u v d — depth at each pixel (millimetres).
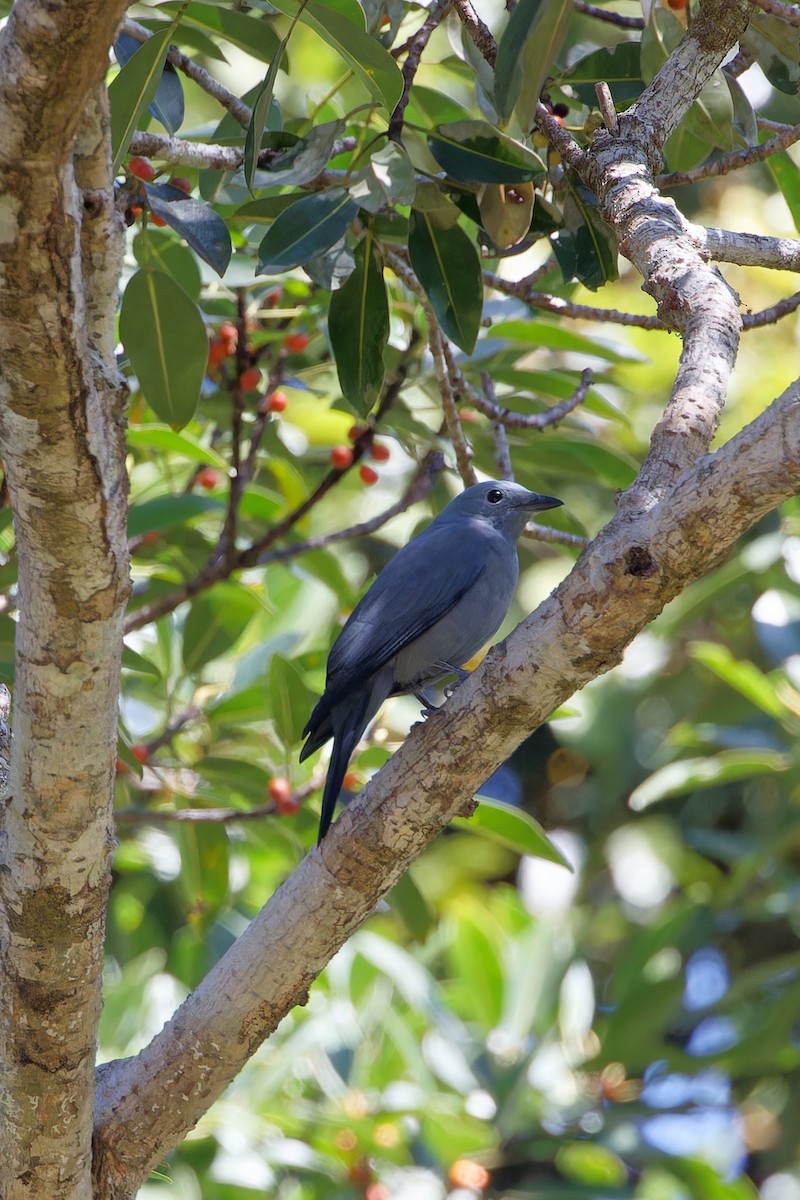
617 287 16547
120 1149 6496
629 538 5543
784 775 13555
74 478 4828
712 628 16391
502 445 10398
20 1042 5883
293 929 6430
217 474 12117
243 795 10672
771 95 10594
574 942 13945
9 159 4098
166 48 6816
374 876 6348
